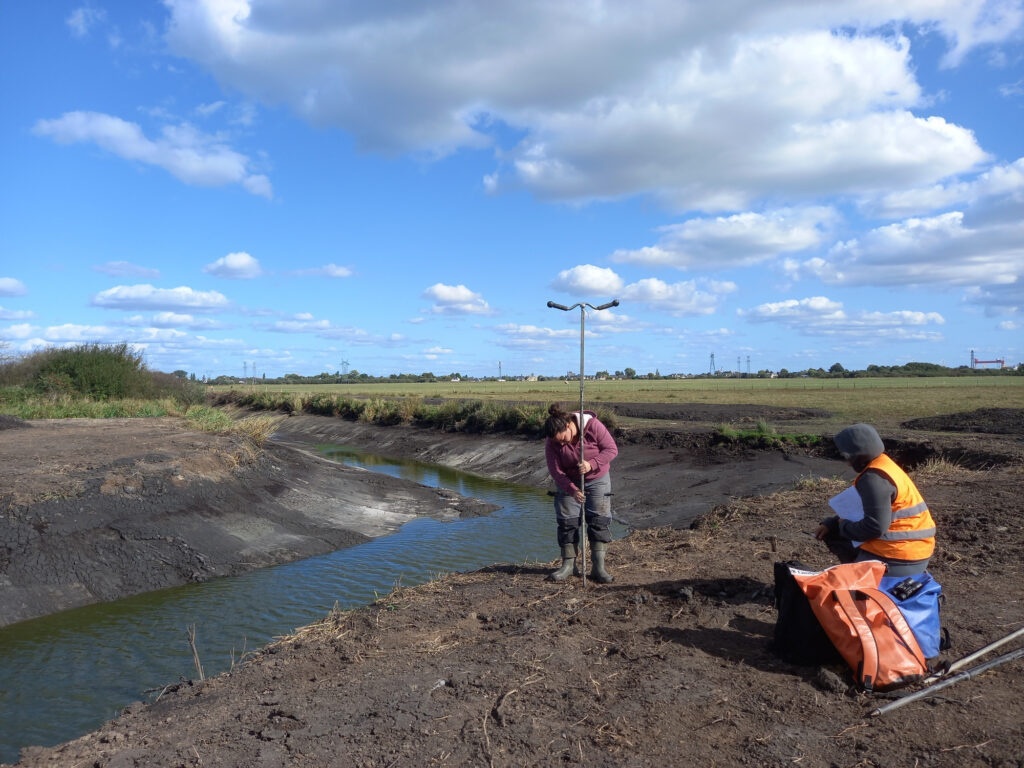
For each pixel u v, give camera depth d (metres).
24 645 8.24
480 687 4.61
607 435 7.02
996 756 3.46
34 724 6.34
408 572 11.34
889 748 3.61
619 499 17.98
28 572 9.82
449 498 17.83
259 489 14.66
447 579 7.80
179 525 11.95
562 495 7.06
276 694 4.82
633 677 4.62
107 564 10.52
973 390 57.81
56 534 10.63
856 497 4.66
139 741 4.33
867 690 4.21
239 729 4.27
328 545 13.13
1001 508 9.11
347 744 3.95
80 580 10.05
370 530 14.52
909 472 14.04
